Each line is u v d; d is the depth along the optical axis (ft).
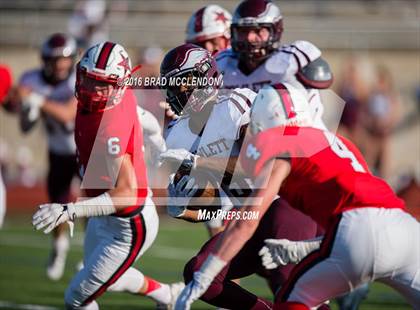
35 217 36.50
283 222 40.88
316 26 144.25
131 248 40.93
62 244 67.10
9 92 62.85
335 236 33.12
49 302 57.62
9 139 126.00
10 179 116.47
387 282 34.01
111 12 145.48
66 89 70.90
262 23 46.47
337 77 139.95
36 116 64.03
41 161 125.80
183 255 79.71
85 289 41.52
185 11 150.92
